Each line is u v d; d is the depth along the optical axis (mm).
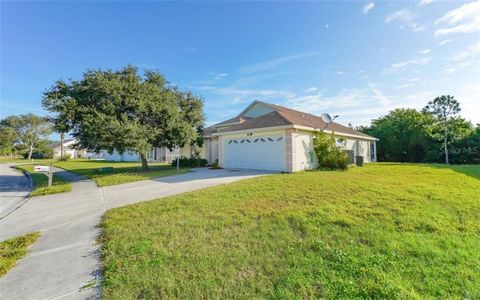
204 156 22750
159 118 16484
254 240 4145
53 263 3750
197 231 4617
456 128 25047
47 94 13805
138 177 13234
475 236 4277
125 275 3203
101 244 4398
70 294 2920
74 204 7844
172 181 11328
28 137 51281
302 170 13117
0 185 13828
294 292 2746
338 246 3854
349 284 2846
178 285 2955
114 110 14586
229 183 9328
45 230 5441
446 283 2871
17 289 3066
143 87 15836
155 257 3660
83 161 36562
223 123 22609
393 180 9289
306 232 4391
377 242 3945
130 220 5480
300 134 13438
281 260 3469
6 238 5070
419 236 4188
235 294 2754
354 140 20109
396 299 2572
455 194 7059
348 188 7691
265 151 13891
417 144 25234
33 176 17219
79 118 14211
